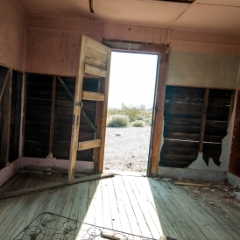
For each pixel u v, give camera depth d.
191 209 2.55
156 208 2.50
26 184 2.83
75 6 2.82
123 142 6.70
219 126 3.55
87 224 2.04
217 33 3.39
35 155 3.45
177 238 1.96
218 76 3.46
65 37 3.27
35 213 2.16
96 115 3.41
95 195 2.69
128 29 3.32
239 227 2.24
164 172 3.57
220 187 3.34
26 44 3.24
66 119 3.42
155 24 3.26
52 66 3.30
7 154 2.86
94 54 2.98
